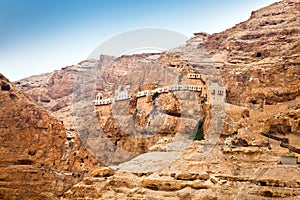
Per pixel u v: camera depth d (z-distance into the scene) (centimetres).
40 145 10450
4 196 9262
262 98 8944
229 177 5694
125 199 5950
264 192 5312
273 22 12169
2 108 10488
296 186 5331
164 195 5784
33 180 9606
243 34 11919
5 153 10025
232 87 9425
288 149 6456
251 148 6450
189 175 5941
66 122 11588
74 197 6438
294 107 7738
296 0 12725
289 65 9344
